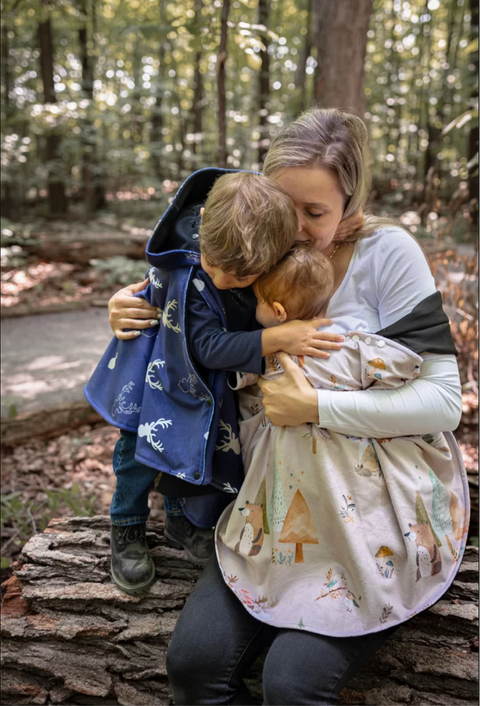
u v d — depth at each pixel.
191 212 1.48
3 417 3.19
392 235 1.40
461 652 1.50
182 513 1.69
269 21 9.62
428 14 11.17
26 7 9.05
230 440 1.50
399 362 1.29
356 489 1.34
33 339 4.99
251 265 1.24
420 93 10.76
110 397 1.59
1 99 10.67
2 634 1.64
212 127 13.77
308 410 1.31
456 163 10.77
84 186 11.01
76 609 1.64
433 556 1.34
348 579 1.35
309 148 1.29
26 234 7.28
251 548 1.43
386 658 1.51
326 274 1.32
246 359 1.34
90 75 10.58
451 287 3.31
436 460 1.45
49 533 1.79
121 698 1.55
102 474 2.94
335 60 3.70
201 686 1.32
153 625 1.58
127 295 1.58
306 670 1.24
